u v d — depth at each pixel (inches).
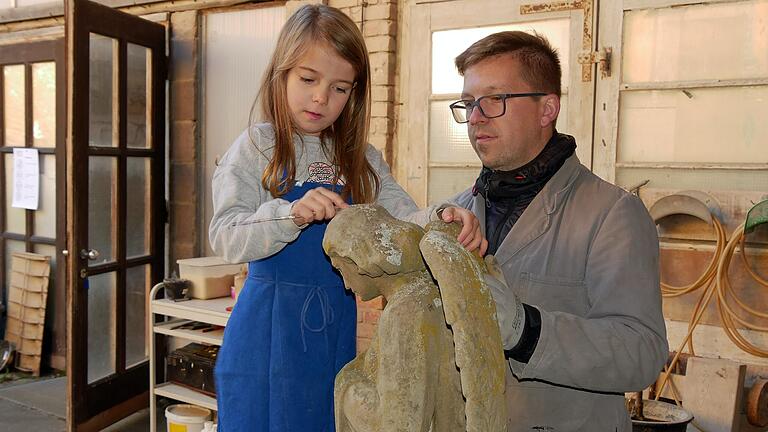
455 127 126.3
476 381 36.4
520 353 47.2
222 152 158.6
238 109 155.5
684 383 103.2
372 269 43.0
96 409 142.2
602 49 111.7
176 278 140.9
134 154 150.6
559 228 57.9
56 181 183.0
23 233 194.2
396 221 45.2
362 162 65.0
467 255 40.1
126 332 153.3
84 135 135.0
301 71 58.4
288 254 60.2
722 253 101.0
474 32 123.8
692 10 105.3
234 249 55.2
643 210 56.9
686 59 106.4
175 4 159.0
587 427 55.9
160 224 159.8
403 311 41.8
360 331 132.3
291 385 58.5
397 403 40.5
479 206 64.7
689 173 106.7
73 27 131.1
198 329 137.6
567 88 115.6
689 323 106.0
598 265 53.9
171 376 142.9
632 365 48.6
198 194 161.0
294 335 59.1
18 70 190.9
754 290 101.7
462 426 42.5
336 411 45.7
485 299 38.7
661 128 109.0
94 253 137.9
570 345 47.3
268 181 59.7
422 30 127.9
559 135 62.5
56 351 188.5
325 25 58.1
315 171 63.1
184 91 159.5
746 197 100.3
